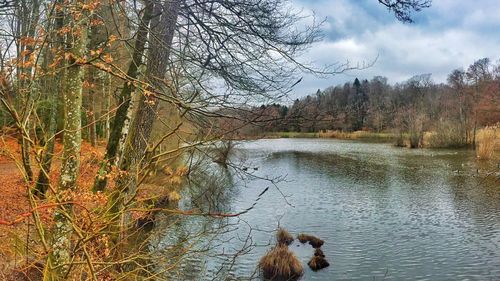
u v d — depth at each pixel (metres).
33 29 3.92
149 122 5.96
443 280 10.42
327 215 16.47
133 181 4.27
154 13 5.89
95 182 4.77
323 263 11.27
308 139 67.31
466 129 43.56
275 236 13.28
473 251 12.37
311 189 21.70
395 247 12.79
